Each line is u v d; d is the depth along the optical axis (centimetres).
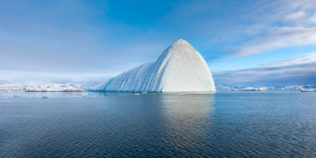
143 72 14338
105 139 1770
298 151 1473
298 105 4762
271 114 3219
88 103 5447
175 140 1731
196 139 1762
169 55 13212
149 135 1894
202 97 7712
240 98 7494
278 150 1491
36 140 1755
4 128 2241
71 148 1541
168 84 11650
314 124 2422
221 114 3178
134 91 13450
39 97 8950
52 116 3105
